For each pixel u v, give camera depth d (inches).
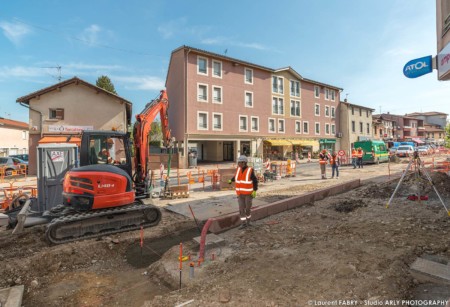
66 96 890.7
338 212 326.0
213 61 1219.9
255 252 208.1
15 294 168.1
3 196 516.1
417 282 153.8
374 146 1055.0
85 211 278.8
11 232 288.0
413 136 2938.0
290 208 354.0
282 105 1499.8
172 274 182.2
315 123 1676.9
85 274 204.5
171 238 271.3
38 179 341.1
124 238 267.1
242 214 280.1
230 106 1267.2
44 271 209.0
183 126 1140.5
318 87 1716.3
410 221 260.8
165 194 459.5
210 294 149.0
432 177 470.0
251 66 1336.1
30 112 868.6
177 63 1200.8
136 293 173.8
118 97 914.7
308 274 163.8
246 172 278.4
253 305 135.3
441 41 242.4
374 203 351.9
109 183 285.3
